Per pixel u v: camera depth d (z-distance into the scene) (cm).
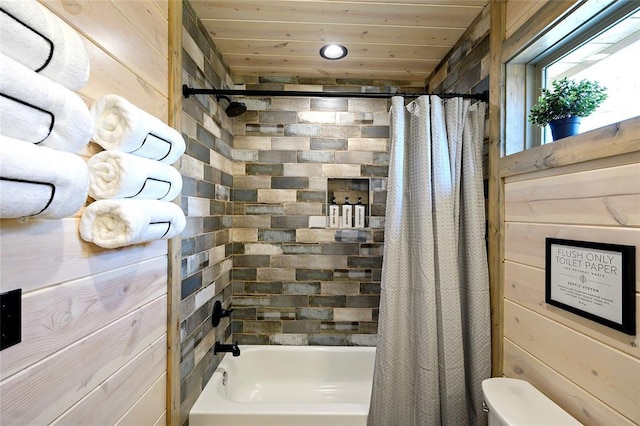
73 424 63
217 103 175
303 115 212
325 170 211
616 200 76
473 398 133
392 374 138
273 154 210
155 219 79
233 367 185
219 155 179
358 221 212
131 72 87
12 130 43
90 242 68
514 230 118
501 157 126
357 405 143
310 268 210
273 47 175
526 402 97
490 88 133
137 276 88
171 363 109
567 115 95
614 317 75
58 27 49
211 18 148
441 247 135
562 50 113
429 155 137
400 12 144
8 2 41
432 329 132
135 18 89
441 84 191
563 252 92
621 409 74
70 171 49
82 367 66
